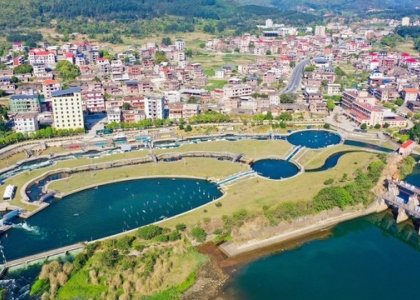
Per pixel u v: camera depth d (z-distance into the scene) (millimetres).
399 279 190375
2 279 183125
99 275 179375
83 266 186250
